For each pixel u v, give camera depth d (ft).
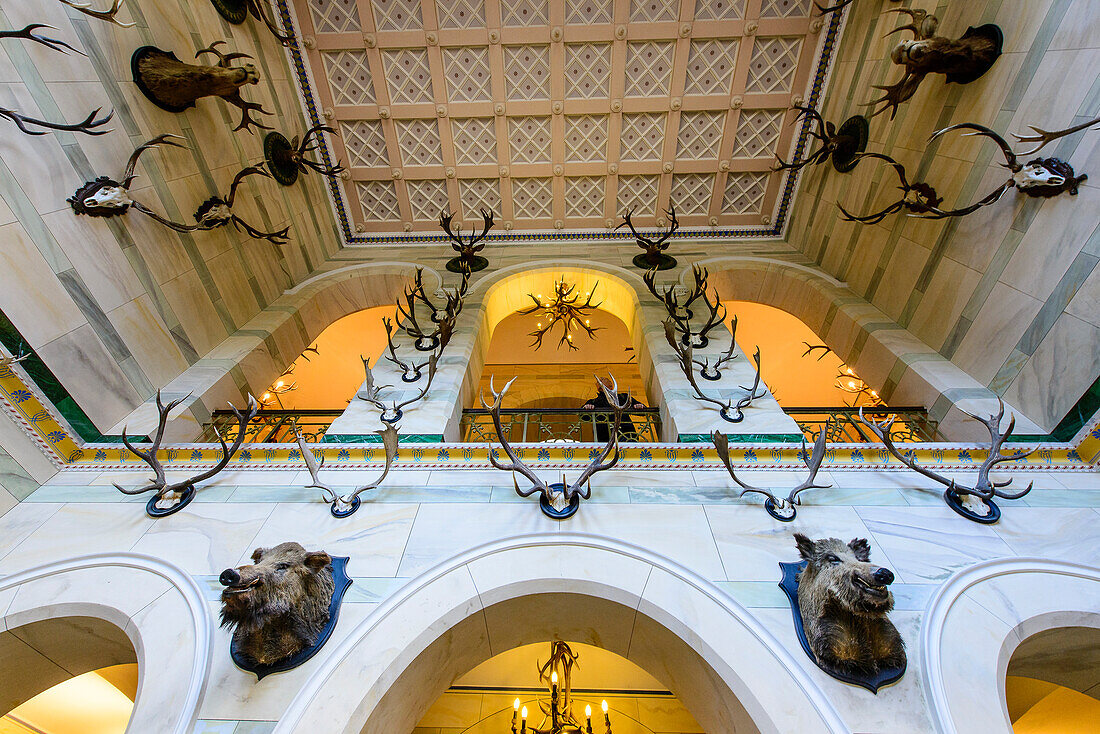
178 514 12.11
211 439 16.19
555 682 17.04
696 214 26.84
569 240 27.17
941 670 8.76
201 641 9.40
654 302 21.48
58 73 13.33
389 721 9.51
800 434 14.23
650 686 19.72
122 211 14.57
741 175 25.61
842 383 31.40
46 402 13.01
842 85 21.90
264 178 21.44
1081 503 11.60
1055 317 13.00
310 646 9.19
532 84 23.48
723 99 23.59
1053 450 12.57
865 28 20.36
